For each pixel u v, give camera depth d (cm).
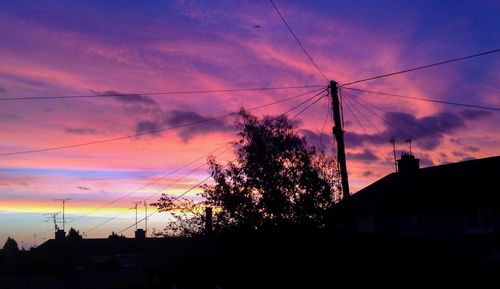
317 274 1573
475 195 2538
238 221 1889
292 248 1709
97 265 4834
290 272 1587
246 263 1714
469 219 2562
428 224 2703
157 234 2069
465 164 2978
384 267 1672
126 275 3159
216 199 1944
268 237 1794
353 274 1582
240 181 1936
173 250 2320
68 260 5434
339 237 1775
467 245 2253
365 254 1720
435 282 1741
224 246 1902
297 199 1883
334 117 1798
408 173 3169
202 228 2039
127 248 5847
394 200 2870
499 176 2650
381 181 3294
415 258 1839
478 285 1889
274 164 1903
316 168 1934
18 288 2823
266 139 1942
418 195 2816
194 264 1961
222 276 1764
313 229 1816
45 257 5191
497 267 2019
